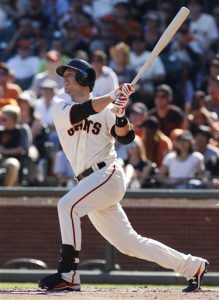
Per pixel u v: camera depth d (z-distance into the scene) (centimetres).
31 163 3806
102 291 2186
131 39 5141
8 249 3394
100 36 5184
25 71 5016
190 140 3691
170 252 2202
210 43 5009
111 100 2033
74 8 5269
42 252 3369
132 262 3300
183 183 3584
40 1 5453
